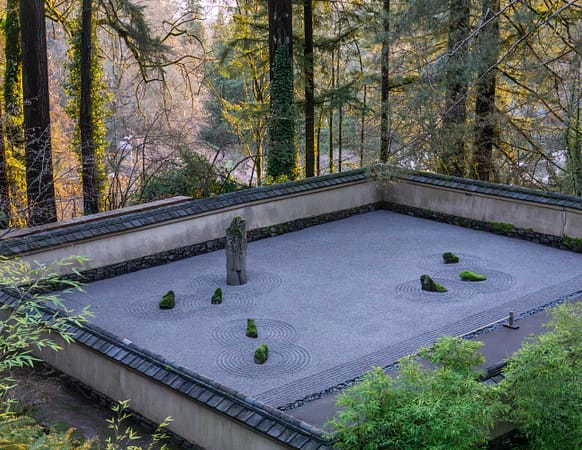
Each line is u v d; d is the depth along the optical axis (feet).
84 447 16.35
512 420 20.86
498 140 59.62
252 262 41.37
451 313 33.27
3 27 59.16
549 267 39.47
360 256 42.09
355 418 18.17
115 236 39.11
